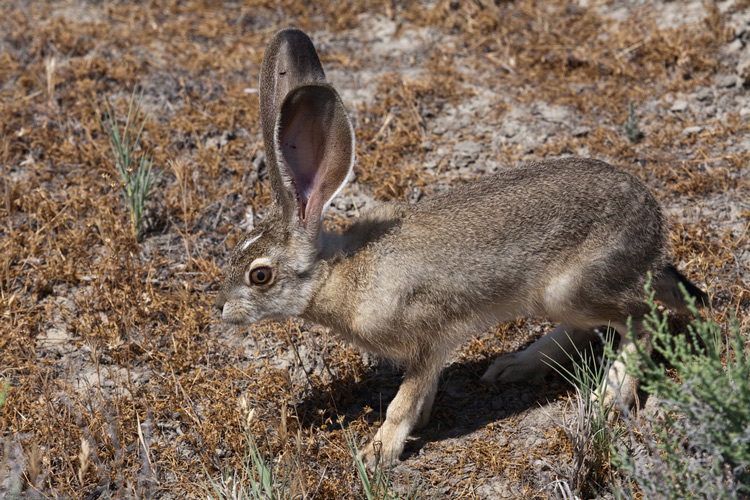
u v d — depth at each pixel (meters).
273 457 11.79
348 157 11.34
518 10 21.00
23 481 11.10
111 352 13.39
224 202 16.23
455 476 11.62
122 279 14.42
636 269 12.33
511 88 18.97
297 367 13.34
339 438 12.21
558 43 19.95
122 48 20.11
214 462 11.72
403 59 19.98
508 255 12.02
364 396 13.18
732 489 9.20
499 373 13.28
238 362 13.45
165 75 19.11
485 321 12.47
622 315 12.51
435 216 12.20
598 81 19.05
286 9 21.81
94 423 11.89
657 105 18.17
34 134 17.41
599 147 17.09
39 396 12.62
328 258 11.95
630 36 19.81
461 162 17.00
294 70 12.18
